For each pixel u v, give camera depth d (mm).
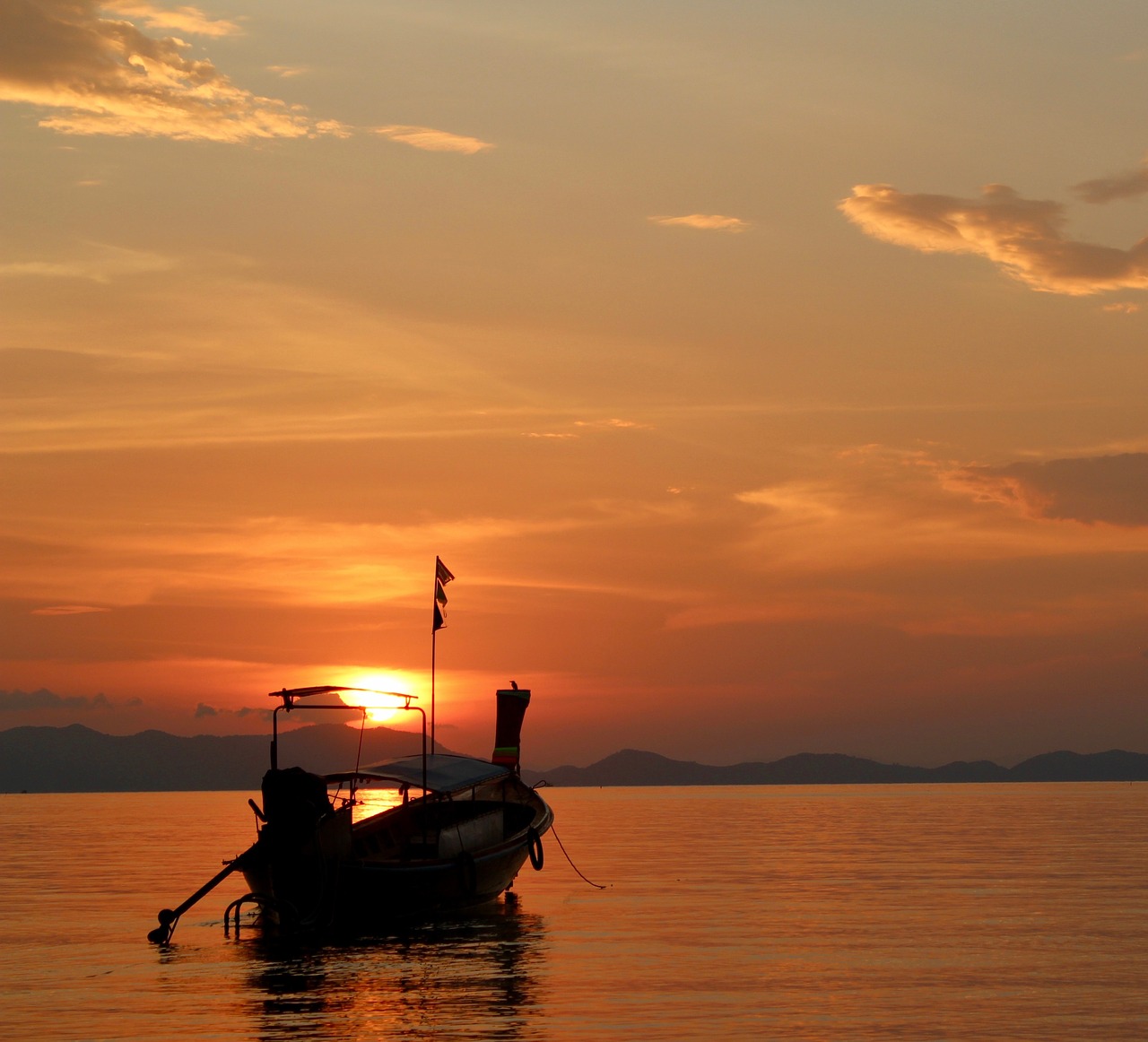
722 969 29703
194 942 35312
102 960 32000
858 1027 23578
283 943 34875
